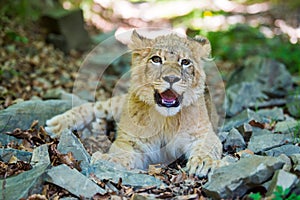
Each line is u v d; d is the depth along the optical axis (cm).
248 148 183
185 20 487
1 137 187
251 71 285
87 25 488
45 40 379
